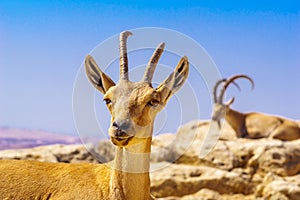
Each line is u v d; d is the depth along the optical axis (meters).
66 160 17.05
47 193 9.23
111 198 9.00
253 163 18.44
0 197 9.19
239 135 30.55
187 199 16.97
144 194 8.99
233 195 17.44
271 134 30.55
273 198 16.98
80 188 9.16
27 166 9.55
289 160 18.38
